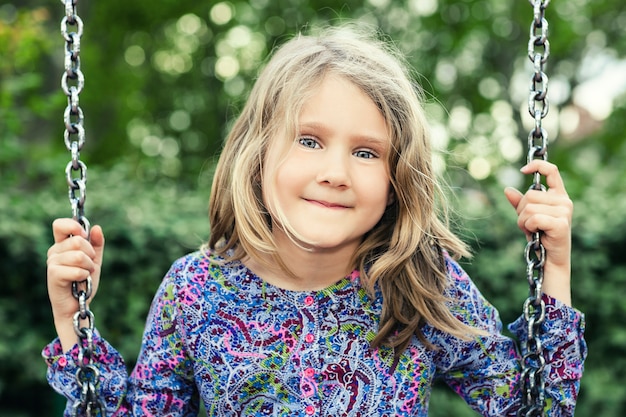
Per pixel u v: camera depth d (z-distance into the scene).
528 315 1.88
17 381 4.02
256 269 1.98
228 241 2.02
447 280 2.00
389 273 1.93
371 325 1.95
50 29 7.52
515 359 2.03
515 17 11.20
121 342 4.05
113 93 12.58
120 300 4.06
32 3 7.97
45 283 3.96
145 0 12.16
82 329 1.85
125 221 4.05
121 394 1.96
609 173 5.40
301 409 1.88
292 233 1.82
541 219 1.84
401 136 1.88
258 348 1.91
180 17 12.41
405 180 1.90
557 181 1.87
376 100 1.85
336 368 1.91
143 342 2.04
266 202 1.87
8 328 3.87
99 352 1.96
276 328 1.92
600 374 4.27
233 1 11.99
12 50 4.70
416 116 1.91
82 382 1.85
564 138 12.55
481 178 6.83
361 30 2.28
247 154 1.91
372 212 1.84
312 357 1.90
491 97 12.20
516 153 11.49
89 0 9.84
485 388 2.02
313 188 1.79
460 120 12.23
